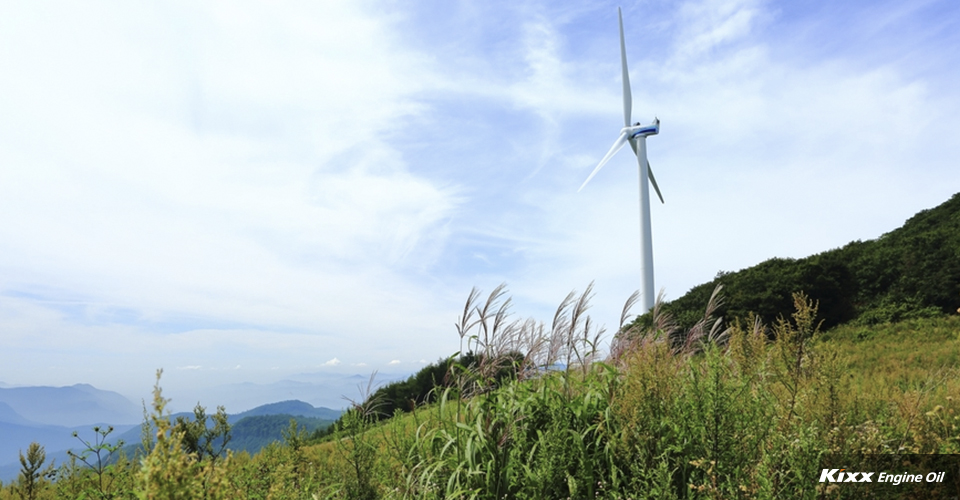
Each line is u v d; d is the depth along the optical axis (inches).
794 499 138.6
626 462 193.5
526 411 230.7
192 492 93.8
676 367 219.8
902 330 786.8
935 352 560.7
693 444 177.6
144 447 183.5
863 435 158.6
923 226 1227.9
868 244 1229.7
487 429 213.9
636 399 191.0
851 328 891.4
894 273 976.9
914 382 374.6
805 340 196.7
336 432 287.4
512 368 262.1
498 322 250.5
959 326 728.3
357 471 258.7
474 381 248.5
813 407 165.0
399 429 267.4
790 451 140.6
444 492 218.1
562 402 229.6
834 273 1015.6
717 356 196.2
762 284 1026.7
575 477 195.2
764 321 948.0
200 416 233.3
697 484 170.2
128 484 223.0
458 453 218.5
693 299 1143.0
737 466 156.7
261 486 227.0
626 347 272.8
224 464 103.2
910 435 166.4
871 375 486.0
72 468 265.1
